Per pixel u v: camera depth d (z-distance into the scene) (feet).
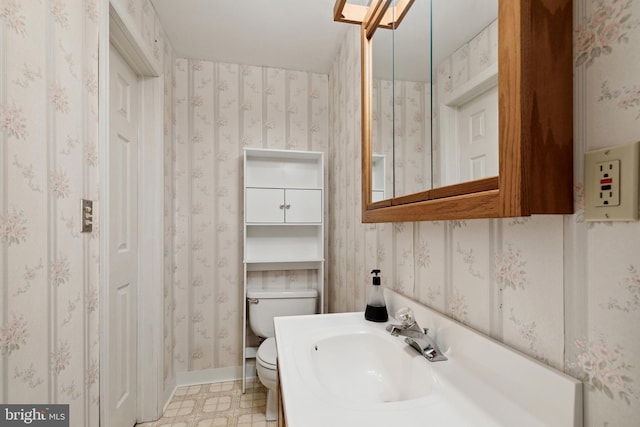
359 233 5.38
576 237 1.66
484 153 2.03
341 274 6.50
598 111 1.55
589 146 1.59
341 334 3.31
